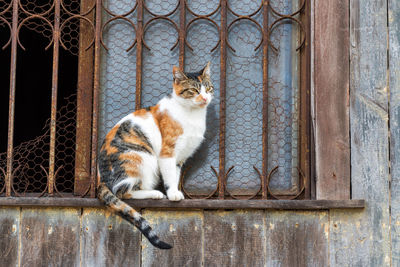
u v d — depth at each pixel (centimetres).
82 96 219
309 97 210
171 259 197
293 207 195
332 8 211
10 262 195
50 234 197
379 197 202
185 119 205
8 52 365
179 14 224
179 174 211
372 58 209
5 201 192
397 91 207
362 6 211
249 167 218
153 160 202
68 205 193
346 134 206
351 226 201
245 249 198
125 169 194
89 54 220
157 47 225
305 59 215
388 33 210
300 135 217
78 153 216
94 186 200
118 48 225
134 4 226
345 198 203
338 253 199
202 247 198
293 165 218
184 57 225
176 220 199
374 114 206
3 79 379
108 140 202
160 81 224
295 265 198
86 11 221
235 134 221
